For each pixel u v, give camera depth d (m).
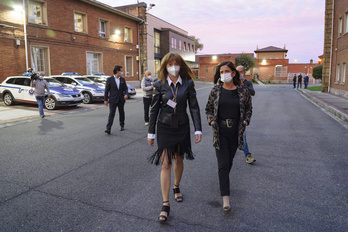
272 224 2.84
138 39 27.19
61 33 17.98
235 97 3.24
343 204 3.26
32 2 16.17
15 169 4.50
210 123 3.27
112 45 23.34
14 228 2.77
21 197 3.46
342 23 18.27
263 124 8.48
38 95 9.88
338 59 19.23
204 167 4.61
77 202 3.33
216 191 3.67
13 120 9.27
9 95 13.03
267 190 3.68
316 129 7.70
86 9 20.09
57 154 5.35
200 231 2.72
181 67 3.14
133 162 4.86
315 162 4.83
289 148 5.76
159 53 33.66
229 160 3.26
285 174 4.27
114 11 22.77
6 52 14.59
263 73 49.66
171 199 3.44
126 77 25.62
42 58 17.06
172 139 3.09
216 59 44.94
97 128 7.95
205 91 23.56
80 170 4.45
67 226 2.81
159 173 4.32
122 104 7.43
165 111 3.10
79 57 19.69
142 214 3.06
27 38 15.69
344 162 4.81
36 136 6.94
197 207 3.22
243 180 4.04
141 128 7.91
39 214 3.05
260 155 5.28
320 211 3.10
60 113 11.13
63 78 15.34
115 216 3.01
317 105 13.82
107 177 4.16
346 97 16.75
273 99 17.16
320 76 36.88
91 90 14.56
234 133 3.25
